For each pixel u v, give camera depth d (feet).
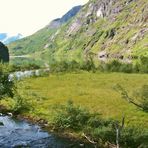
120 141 121.08
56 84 280.72
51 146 123.65
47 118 161.38
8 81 183.11
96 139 128.36
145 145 113.70
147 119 151.94
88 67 416.26
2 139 131.13
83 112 149.59
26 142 128.06
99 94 222.07
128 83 278.67
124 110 169.37
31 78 331.77
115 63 416.67
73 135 136.77
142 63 414.82
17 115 171.94
